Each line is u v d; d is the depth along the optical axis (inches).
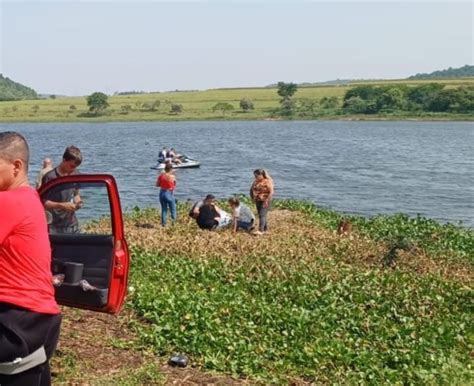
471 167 2511.1
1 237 187.2
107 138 4387.3
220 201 1186.6
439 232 929.5
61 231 314.5
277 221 986.1
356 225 983.6
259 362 366.0
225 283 593.6
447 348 448.1
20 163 197.0
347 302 544.7
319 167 2481.5
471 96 7583.7
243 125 6481.3
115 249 300.8
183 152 3201.3
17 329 187.8
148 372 329.4
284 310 485.7
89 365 331.3
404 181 2041.1
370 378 366.9
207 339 390.9
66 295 302.2
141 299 457.4
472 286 631.8
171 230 855.7
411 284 614.5
